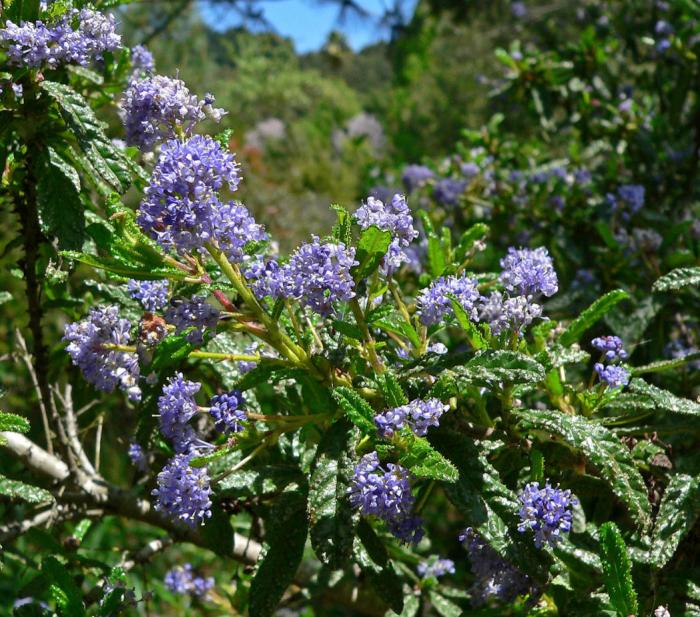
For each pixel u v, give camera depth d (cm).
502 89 80
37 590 38
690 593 30
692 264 53
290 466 31
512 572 30
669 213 69
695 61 73
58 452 43
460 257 36
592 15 97
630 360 53
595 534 33
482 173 74
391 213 29
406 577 45
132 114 28
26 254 39
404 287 55
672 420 38
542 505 26
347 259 26
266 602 29
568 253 63
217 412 27
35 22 32
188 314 26
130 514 42
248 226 26
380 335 34
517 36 152
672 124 73
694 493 29
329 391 29
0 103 34
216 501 35
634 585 30
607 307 33
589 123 78
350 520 25
